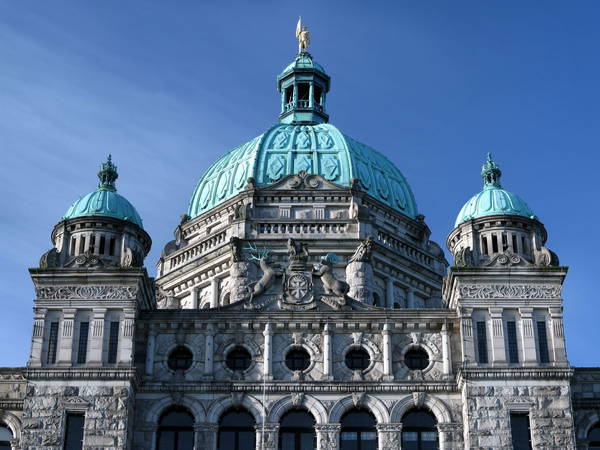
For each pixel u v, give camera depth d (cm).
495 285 4797
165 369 4788
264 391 4725
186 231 6581
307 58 7475
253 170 6444
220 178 6644
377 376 4769
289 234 6094
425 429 4688
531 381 4600
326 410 4688
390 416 4669
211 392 4725
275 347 4841
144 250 5219
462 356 4691
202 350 4831
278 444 4644
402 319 4866
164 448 4662
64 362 4647
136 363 4788
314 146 6562
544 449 4472
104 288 4806
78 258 4872
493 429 4516
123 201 5219
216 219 6431
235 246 5966
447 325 4847
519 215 5041
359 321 4869
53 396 4584
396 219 6488
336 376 4775
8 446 4778
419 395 4706
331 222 6131
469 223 5072
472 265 4862
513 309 4762
